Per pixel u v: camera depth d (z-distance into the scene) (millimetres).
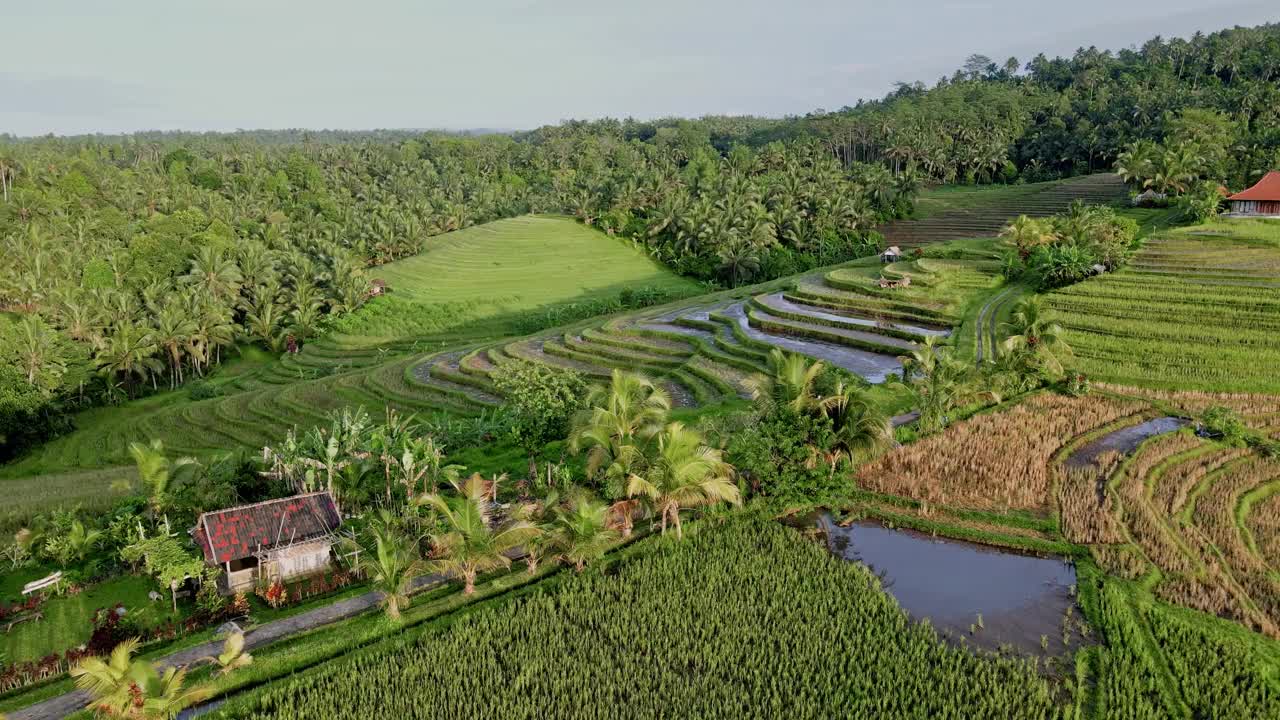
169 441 57594
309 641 25078
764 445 33031
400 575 26031
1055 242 70750
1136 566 27750
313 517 30859
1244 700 21125
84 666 19469
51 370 63125
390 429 40562
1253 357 47594
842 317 65000
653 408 32406
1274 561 28375
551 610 25922
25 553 32250
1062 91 182000
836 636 24469
